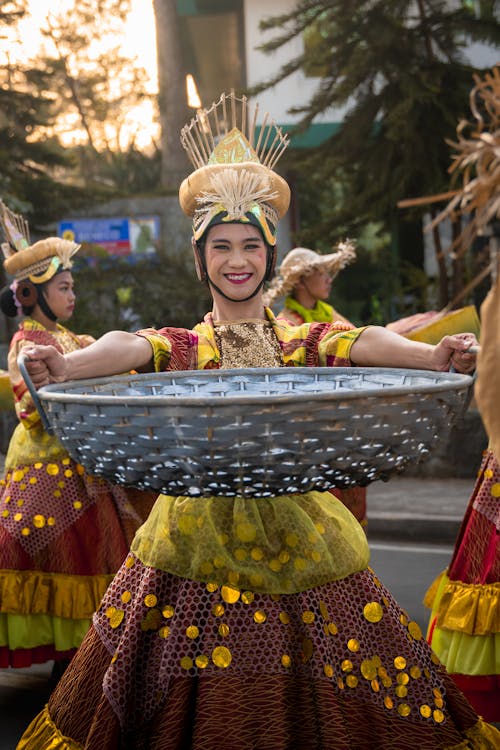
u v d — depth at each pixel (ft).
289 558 8.41
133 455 7.34
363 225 40.40
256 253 9.40
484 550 12.33
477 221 6.30
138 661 8.50
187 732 8.21
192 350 9.39
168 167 81.66
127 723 8.41
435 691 8.60
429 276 46.60
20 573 14.32
